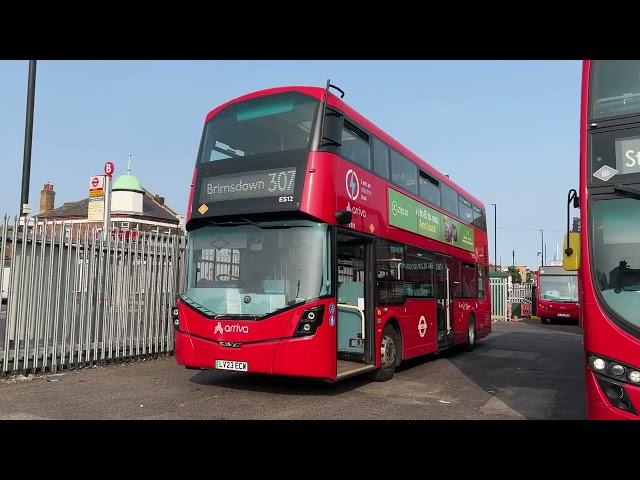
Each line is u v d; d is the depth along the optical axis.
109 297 10.80
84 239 10.31
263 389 8.82
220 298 8.24
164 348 12.06
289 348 7.61
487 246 18.28
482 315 17.00
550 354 14.99
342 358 9.53
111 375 9.78
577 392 9.13
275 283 7.94
